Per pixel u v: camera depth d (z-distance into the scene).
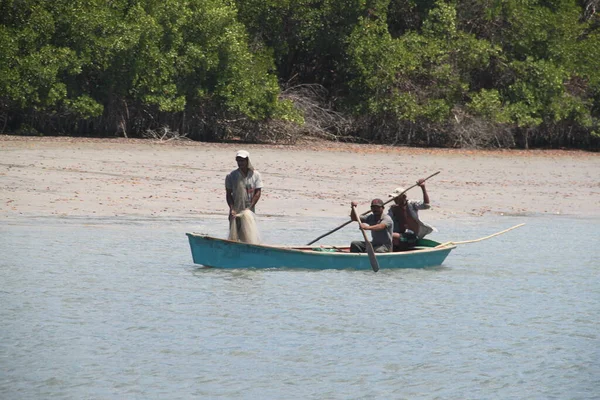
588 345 37.53
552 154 139.75
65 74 117.69
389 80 136.38
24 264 51.69
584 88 155.00
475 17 150.12
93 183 81.69
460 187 94.88
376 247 54.53
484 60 141.75
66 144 106.50
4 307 41.69
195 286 47.25
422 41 140.12
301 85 143.75
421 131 141.75
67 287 46.22
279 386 31.30
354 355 35.28
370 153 121.88
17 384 30.86
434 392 31.06
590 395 31.08
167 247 58.50
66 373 32.19
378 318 41.41
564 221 77.81
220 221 69.81
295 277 50.47
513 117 143.25
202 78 124.00
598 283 51.34
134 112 125.56
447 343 37.44
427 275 52.81
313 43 138.75
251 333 38.16
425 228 56.81
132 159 98.00
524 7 148.62
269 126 130.12
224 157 105.25
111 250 56.72
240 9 134.50
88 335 37.28
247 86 125.06
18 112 119.19
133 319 40.12
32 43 114.50
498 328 40.22
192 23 123.44
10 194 73.94
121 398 29.73
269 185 87.88
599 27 163.00
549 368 34.19
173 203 75.94
